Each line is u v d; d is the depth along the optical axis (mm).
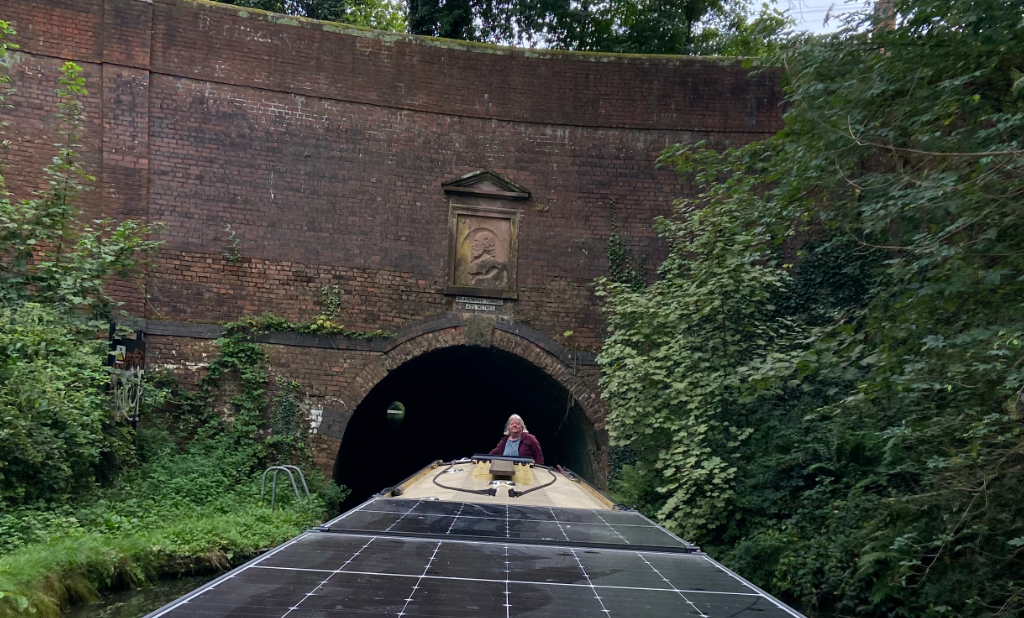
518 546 3537
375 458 23797
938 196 5340
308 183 12852
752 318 10094
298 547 3262
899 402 6977
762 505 9547
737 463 9758
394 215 13148
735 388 9289
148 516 9219
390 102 13164
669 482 10242
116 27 12031
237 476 11711
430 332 13148
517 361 14258
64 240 10391
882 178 6039
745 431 9383
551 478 7059
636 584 2869
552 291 13508
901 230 6438
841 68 6543
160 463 10898
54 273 9680
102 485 9867
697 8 21297
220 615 2207
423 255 13211
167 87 12328
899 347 5992
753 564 9164
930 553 7391
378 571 2844
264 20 12734
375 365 12914
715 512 9391
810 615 8477
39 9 11727
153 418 11945
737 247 7984
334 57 12984
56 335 8594
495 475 6676
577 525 4305
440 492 5879
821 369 6832
